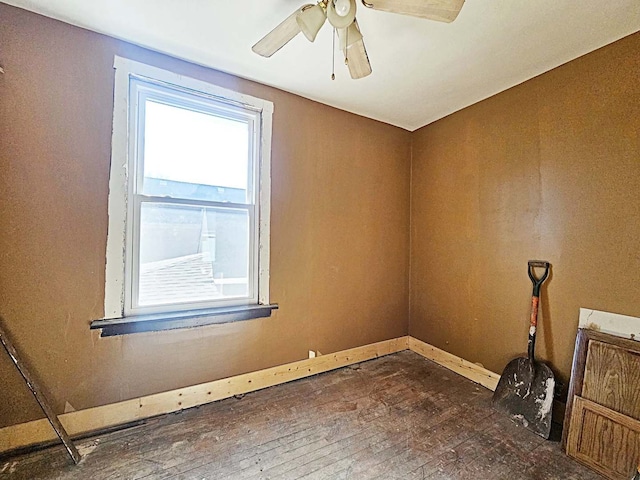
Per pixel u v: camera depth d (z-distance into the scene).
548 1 1.56
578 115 2.02
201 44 1.98
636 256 1.76
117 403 1.96
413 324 3.32
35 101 1.73
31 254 1.74
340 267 2.90
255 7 1.65
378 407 2.22
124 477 1.55
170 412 2.11
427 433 1.94
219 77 2.27
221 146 2.34
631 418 1.59
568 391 1.88
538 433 1.94
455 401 2.32
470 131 2.74
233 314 2.31
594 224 1.94
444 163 2.99
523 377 2.18
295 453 1.74
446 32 1.81
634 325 1.75
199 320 2.20
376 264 3.13
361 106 2.81
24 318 1.73
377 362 3.03
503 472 1.63
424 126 3.21
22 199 1.72
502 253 2.47
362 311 3.04
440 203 3.03
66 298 1.83
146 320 2.00
